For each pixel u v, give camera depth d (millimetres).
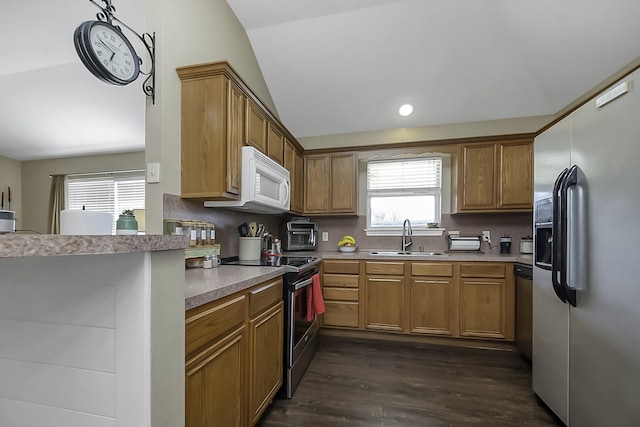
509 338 2545
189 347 969
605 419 1217
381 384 1990
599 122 1255
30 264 751
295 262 2137
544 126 2721
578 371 1387
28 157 4742
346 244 3344
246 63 2600
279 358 1765
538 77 2633
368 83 2930
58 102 3346
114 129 3900
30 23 2197
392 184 3566
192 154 1684
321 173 3363
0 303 779
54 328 737
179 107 1690
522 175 2850
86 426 710
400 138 3367
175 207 1652
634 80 1088
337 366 2264
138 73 1420
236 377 1277
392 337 2879
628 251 1108
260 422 1579
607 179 1208
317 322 2676
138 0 1915
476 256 2713
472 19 2344
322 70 2852
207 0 2004
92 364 706
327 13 2389
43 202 4832
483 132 3141
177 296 770
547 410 1696
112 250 548
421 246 3391
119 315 680
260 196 1983
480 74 2730
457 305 2664
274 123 2420
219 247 1964
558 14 2018
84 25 1189
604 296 1223
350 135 3492
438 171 3432
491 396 1845
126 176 4664
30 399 760
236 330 1290
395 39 2537
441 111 3117
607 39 2010
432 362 2342
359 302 2867
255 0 2273
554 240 1476
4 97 3223
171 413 738
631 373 1093
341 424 1566
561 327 1519
